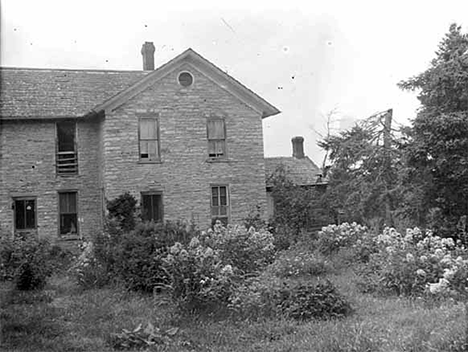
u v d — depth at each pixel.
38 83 23.91
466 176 18.25
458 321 7.02
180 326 8.74
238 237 14.44
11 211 22.31
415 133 19.56
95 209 23.39
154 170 22.56
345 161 23.97
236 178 23.67
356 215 23.86
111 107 22.11
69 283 14.31
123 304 10.80
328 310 9.00
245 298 9.35
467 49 20.06
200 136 23.31
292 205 23.81
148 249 12.38
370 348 6.58
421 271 10.33
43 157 22.89
